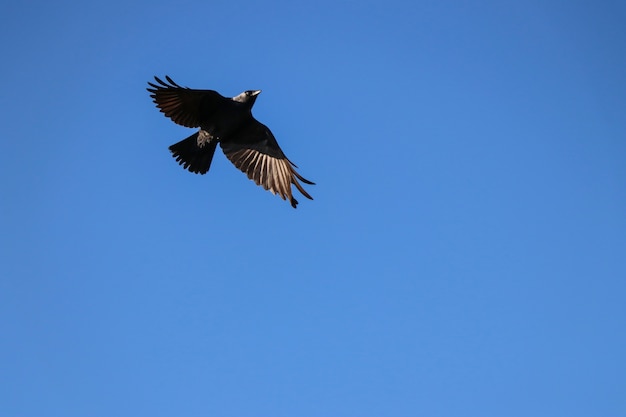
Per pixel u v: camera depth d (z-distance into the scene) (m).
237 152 15.71
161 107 14.80
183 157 15.74
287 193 15.67
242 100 15.40
